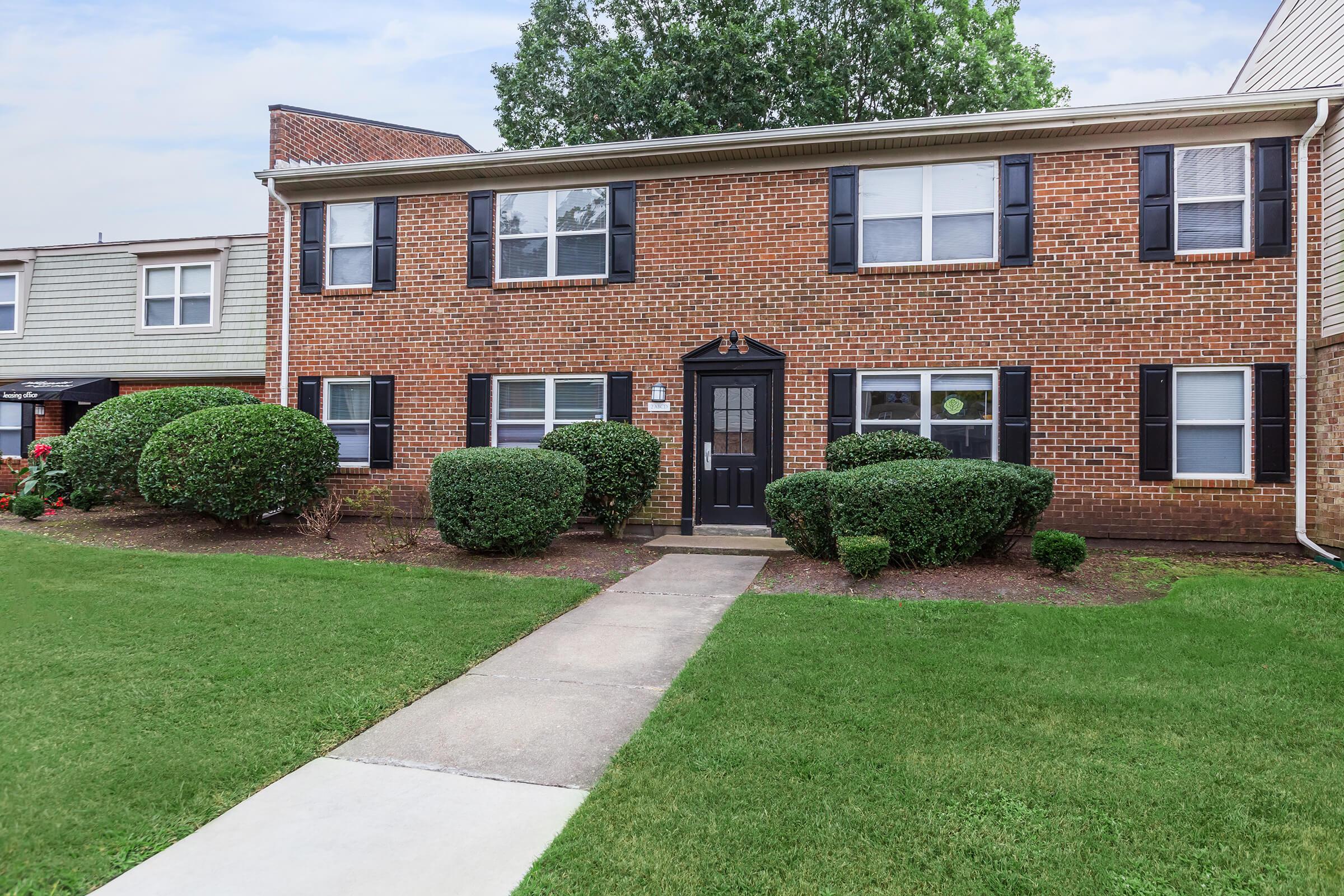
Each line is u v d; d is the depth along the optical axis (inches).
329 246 462.3
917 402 385.4
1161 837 112.3
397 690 174.6
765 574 306.2
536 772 137.3
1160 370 357.7
